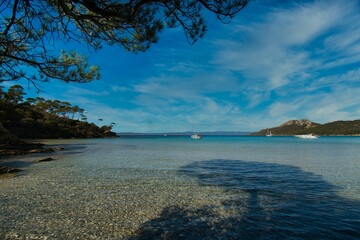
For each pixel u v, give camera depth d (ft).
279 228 24.58
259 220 26.78
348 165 73.92
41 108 384.68
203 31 20.75
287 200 34.76
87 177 52.21
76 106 433.89
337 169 65.77
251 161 84.28
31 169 62.95
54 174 55.57
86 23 22.57
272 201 34.27
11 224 25.18
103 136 466.70
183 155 106.83
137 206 31.78
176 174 56.90
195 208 31.07
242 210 30.25
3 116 252.62
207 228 24.58
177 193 38.83
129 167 68.03
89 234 22.98
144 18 20.12
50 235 22.70
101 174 56.18
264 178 52.08
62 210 29.84
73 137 371.76
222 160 87.30
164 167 68.54
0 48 21.24
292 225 25.35
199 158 93.86
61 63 22.86
